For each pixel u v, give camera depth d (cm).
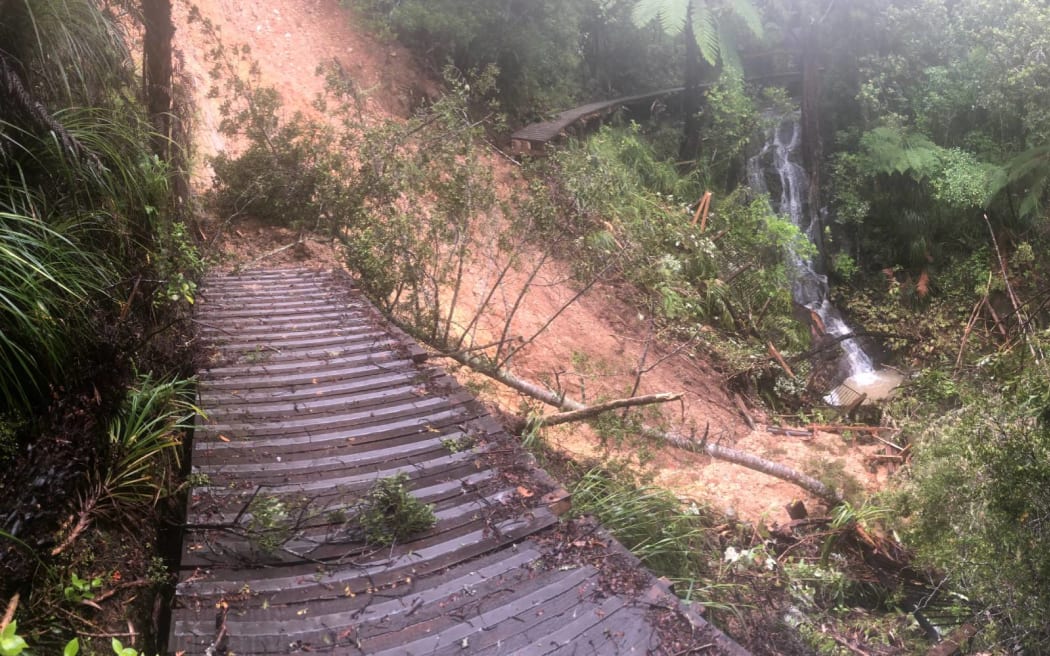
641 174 1527
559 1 1606
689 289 1237
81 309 450
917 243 1655
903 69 1769
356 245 812
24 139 504
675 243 1332
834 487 767
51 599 343
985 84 1641
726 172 1720
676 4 747
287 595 342
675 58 2120
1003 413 535
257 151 961
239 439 469
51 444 387
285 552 369
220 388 535
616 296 1207
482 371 780
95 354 445
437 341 790
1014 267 1436
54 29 561
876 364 1517
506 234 883
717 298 1281
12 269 414
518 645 320
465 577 362
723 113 1716
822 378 1319
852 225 1780
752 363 1163
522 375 910
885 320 1465
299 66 1354
